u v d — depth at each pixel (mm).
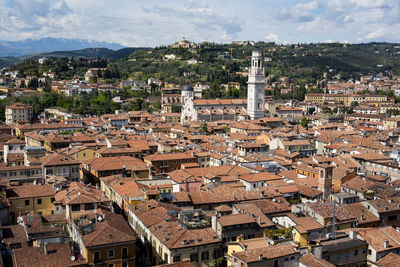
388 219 119438
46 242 89875
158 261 99125
